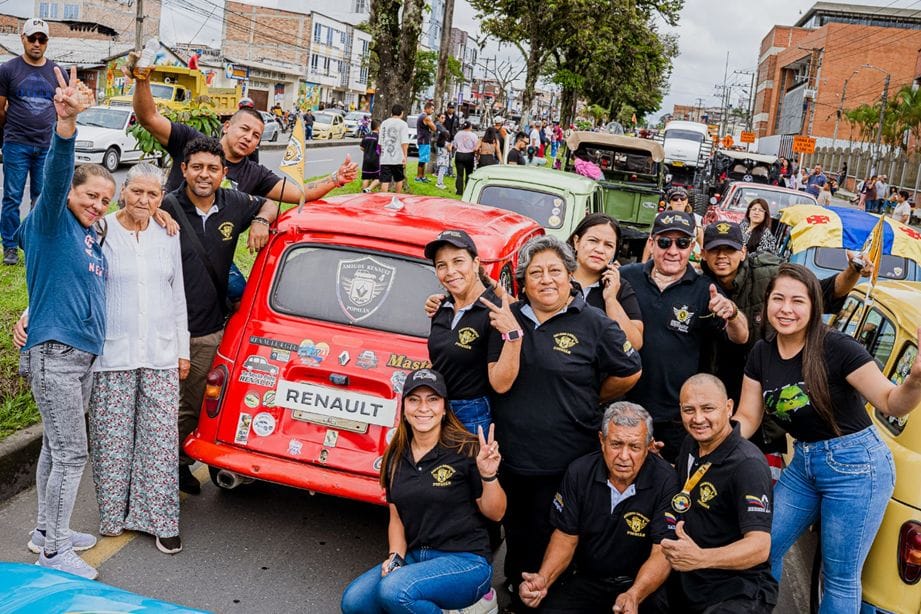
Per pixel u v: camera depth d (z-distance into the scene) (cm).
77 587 286
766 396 427
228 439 490
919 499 398
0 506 530
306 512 557
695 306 506
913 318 473
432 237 509
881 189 4191
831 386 404
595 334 435
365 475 472
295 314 507
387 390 479
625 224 1548
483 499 407
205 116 1046
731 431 409
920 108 5659
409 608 385
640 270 519
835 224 995
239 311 514
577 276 511
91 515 525
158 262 476
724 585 399
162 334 479
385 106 2025
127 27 7175
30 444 562
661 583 411
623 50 4019
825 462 411
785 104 10219
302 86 7556
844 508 407
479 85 9981
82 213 428
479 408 445
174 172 609
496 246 523
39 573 299
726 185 2625
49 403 430
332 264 514
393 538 423
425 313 495
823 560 425
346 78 8381
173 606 281
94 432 481
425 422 406
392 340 490
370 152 1795
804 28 11150
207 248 524
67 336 428
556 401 432
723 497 402
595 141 1684
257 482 595
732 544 389
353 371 484
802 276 407
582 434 439
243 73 6644
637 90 4662
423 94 7681
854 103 8475
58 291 426
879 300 534
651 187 1641
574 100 4666
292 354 493
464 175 1994
